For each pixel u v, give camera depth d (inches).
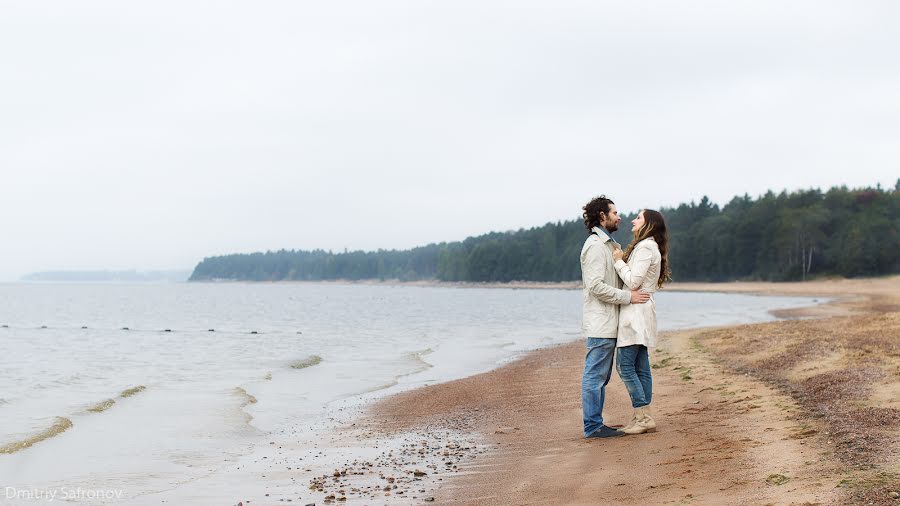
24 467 269.3
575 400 393.4
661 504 172.9
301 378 567.5
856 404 269.3
